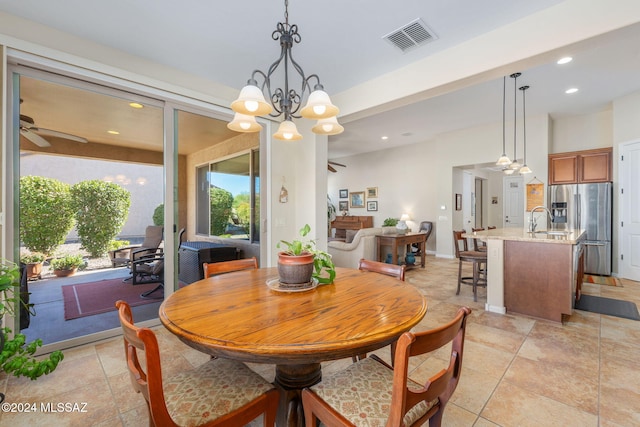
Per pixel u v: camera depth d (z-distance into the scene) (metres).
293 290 1.52
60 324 2.56
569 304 2.81
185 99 3.03
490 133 5.90
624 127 4.49
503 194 8.81
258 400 1.14
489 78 2.56
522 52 2.23
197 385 1.18
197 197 3.19
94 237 2.67
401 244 5.11
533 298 3.02
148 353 0.89
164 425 0.93
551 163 5.25
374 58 2.78
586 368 2.06
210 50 2.64
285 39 1.74
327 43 2.54
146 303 3.02
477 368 2.08
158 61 2.82
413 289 1.59
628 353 2.27
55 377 2.00
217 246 3.37
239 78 3.19
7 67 2.14
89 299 2.70
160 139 2.94
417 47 2.61
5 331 1.79
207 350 1.01
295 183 4.09
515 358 2.21
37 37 2.22
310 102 1.62
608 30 1.91
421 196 7.57
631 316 3.03
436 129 6.30
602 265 4.72
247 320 1.16
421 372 2.05
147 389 0.93
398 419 0.88
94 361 2.20
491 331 2.71
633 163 4.41
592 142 5.17
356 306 1.32
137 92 2.74
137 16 2.16
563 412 1.63
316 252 1.75
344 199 9.47
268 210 3.78
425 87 2.79
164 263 2.94
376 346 1.06
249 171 3.64
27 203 2.29
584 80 3.89
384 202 8.38
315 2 2.03
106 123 2.66
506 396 1.77
